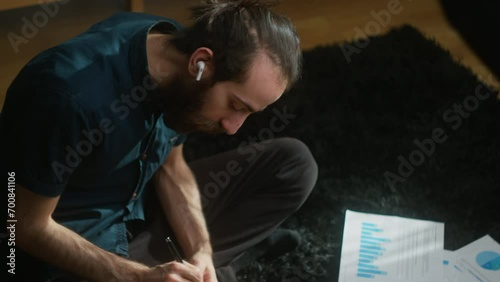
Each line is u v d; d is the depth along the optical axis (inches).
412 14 101.1
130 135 49.3
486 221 73.0
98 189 53.2
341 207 74.0
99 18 93.8
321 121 83.3
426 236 68.1
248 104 46.0
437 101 86.5
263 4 46.8
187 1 97.9
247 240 61.9
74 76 45.4
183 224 58.6
